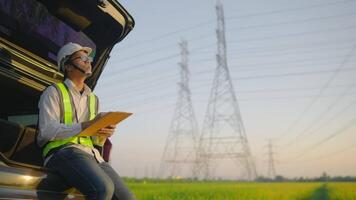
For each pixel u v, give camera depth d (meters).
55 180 3.22
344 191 34.78
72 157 3.26
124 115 3.22
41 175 3.11
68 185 3.35
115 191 3.46
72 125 3.25
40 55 4.07
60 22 4.15
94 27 4.16
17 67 3.63
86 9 3.96
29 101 4.08
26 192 2.94
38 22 3.94
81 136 3.30
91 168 3.23
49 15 4.02
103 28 4.15
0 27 3.65
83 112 3.64
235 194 31.80
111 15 3.97
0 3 3.55
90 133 3.27
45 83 3.96
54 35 4.16
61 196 3.25
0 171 2.85
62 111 3.45
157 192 31.14
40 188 3.09
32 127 4.17
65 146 3.35
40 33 4.00
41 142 3.42
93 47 4.27
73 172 3.22
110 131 3.32
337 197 30.03
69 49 3.57
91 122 3.23
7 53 3.51
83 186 3.21
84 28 4.16
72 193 3.38
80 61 3.58
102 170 3.35
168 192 31.56
